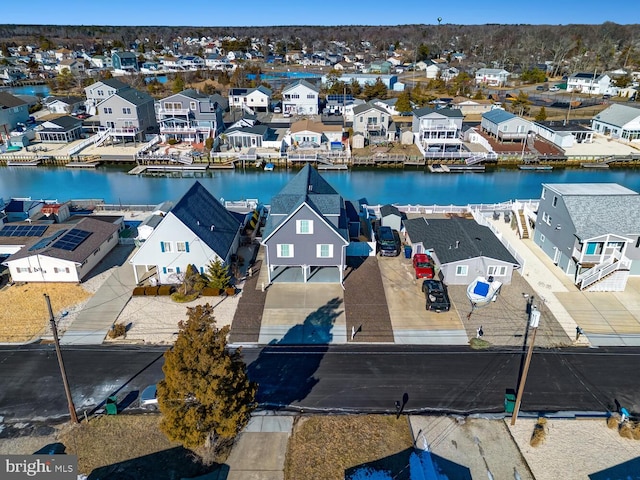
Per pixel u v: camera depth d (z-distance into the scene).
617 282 36.94
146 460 22.59
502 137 87.56
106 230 44.50
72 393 26.94
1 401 26.41
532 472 22.08
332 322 33.53
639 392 27.17
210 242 37.78
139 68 190.88
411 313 34.62
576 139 91.31
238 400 21.02
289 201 39.34
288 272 40.47
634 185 72.19
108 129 90.00
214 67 195.75
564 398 26.67
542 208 44.88
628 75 154.25
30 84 162.38
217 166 79.00
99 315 34.44
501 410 25.83
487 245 39.66
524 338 31.86
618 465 22.47
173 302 36.03
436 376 28.33
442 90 139.25
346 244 37.06
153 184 72.38
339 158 80.69
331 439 23.81
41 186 71.12
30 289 37.91
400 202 64.56
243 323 33.34
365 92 128.88
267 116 113.94
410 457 22.80
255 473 21.88
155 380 27.95
